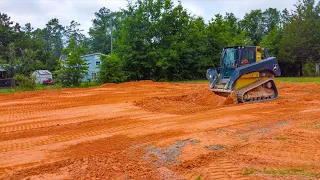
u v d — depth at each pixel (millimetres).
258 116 11320
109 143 8445
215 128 9648
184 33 39656
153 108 13844
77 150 7898
